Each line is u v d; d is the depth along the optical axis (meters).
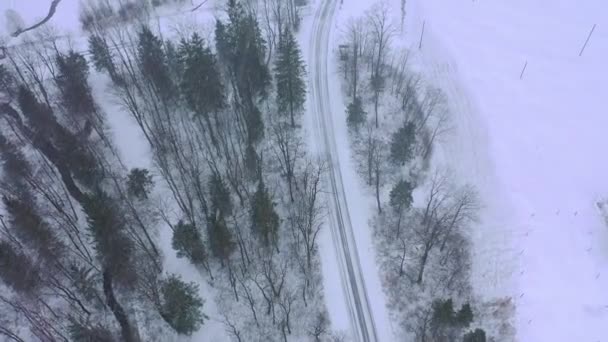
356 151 67.06
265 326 51.53
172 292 49.09
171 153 66.44
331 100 75.06
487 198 59.78
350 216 60.66
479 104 69.31
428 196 61.50
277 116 71.69
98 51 74.12
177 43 83.69
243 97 69.81
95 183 62.53
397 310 51.94
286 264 55.22
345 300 53.09
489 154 63.25
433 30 83.44
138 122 66.00
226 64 73.50
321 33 87.69
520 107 68.81
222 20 88.19
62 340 50.72
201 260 54.31
